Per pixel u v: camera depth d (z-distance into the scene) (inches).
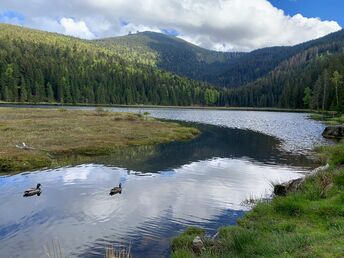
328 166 834.2
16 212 745.6
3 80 6441.9
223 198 858.1
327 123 3284.9
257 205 706.2
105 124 2524.6
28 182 1009.5
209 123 3371.1
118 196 871.1
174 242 576.7
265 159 1437.0
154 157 1465.3
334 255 353.4
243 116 4690.0
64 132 1990.7
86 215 730.2
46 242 596.7
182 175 1125.7
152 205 799.7
